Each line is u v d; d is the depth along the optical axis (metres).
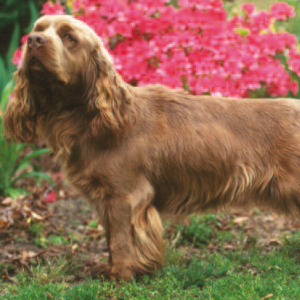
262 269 3.06
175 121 2.93
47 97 2.78
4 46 7.13
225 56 4.21
